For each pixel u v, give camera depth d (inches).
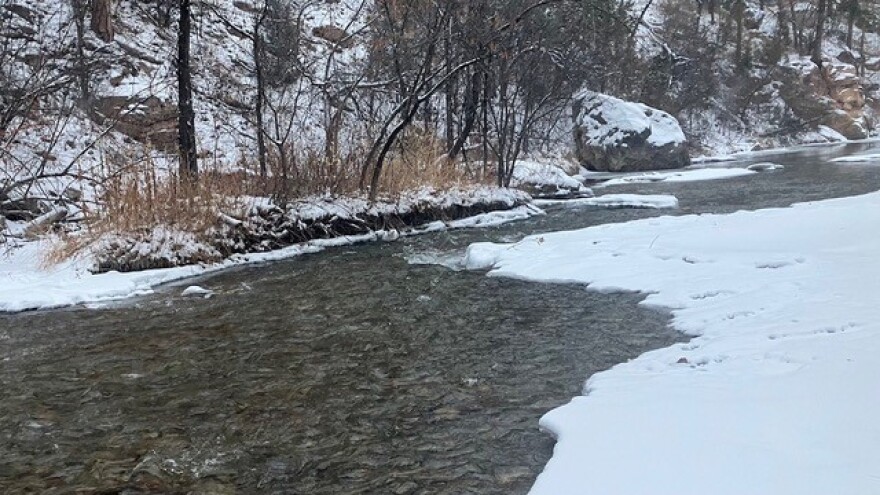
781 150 1382.9
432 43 581.3
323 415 197.6
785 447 133.0
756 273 306.5
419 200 565.3
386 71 690.8
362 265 420.8
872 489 112.8
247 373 234.8
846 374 164.4
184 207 435.5
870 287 256.7
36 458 178.2
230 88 712.4
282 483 160.2
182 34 489.4
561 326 272.1
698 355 206.1
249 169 533.6
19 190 476.7
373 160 581.6
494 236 515.2
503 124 729.0
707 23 1782.7
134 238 411.5
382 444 177.3
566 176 771.4
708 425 148.9
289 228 479.5
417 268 405.7
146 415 203.3
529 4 689.6
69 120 569.3
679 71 1417.3
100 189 513.7
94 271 394.3
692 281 309.4
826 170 864.3
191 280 392.8
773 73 1615.4
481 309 304.0
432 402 202.7
